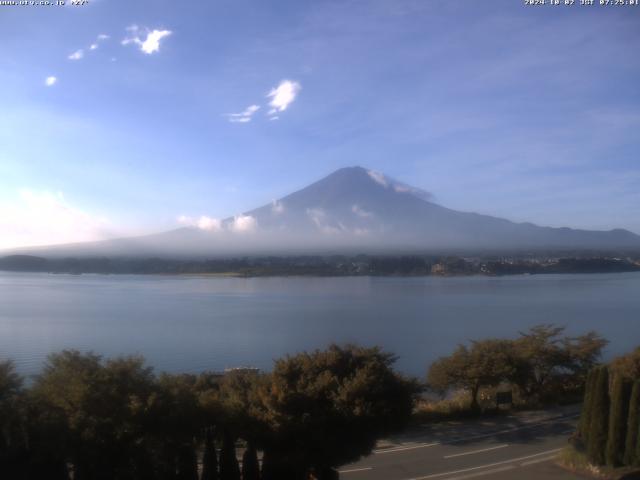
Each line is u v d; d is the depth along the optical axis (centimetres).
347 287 11394
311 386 1288
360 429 1284
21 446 1066
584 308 7838
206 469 1164
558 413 2212
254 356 4356
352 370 1409
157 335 5469
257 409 1225
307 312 7356
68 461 1088
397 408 1352
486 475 1497
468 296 9550
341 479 1469
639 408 1498
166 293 10212
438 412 2167
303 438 1229
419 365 3962
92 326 6034
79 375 1108
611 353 4172
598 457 1531
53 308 7744
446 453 1702
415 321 6544
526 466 1571
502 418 2142
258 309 7719
